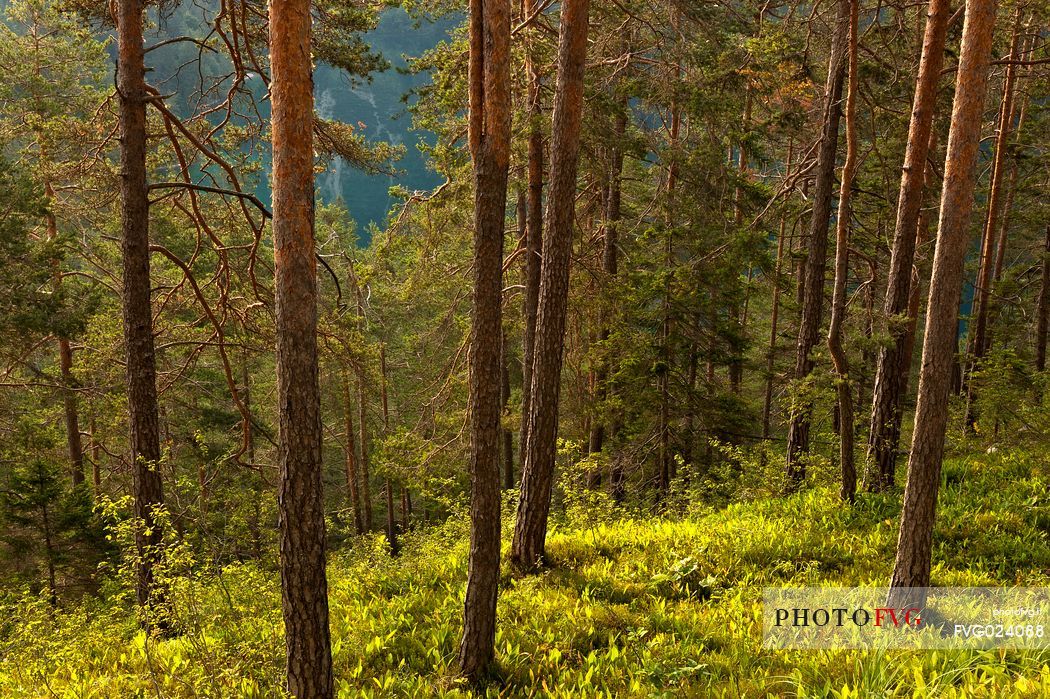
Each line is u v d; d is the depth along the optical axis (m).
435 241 14.57
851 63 9.45
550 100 12.98
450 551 10.66
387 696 6.28
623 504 14.70
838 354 10.22
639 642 7.09
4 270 13.64
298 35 4.62
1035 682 5.22
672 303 16.45
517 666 6.61
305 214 4.81
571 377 17.77
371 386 17.05
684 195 15.32
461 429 16.55
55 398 18.14
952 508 10.55
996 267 22.69
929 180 15.26
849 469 11.01
